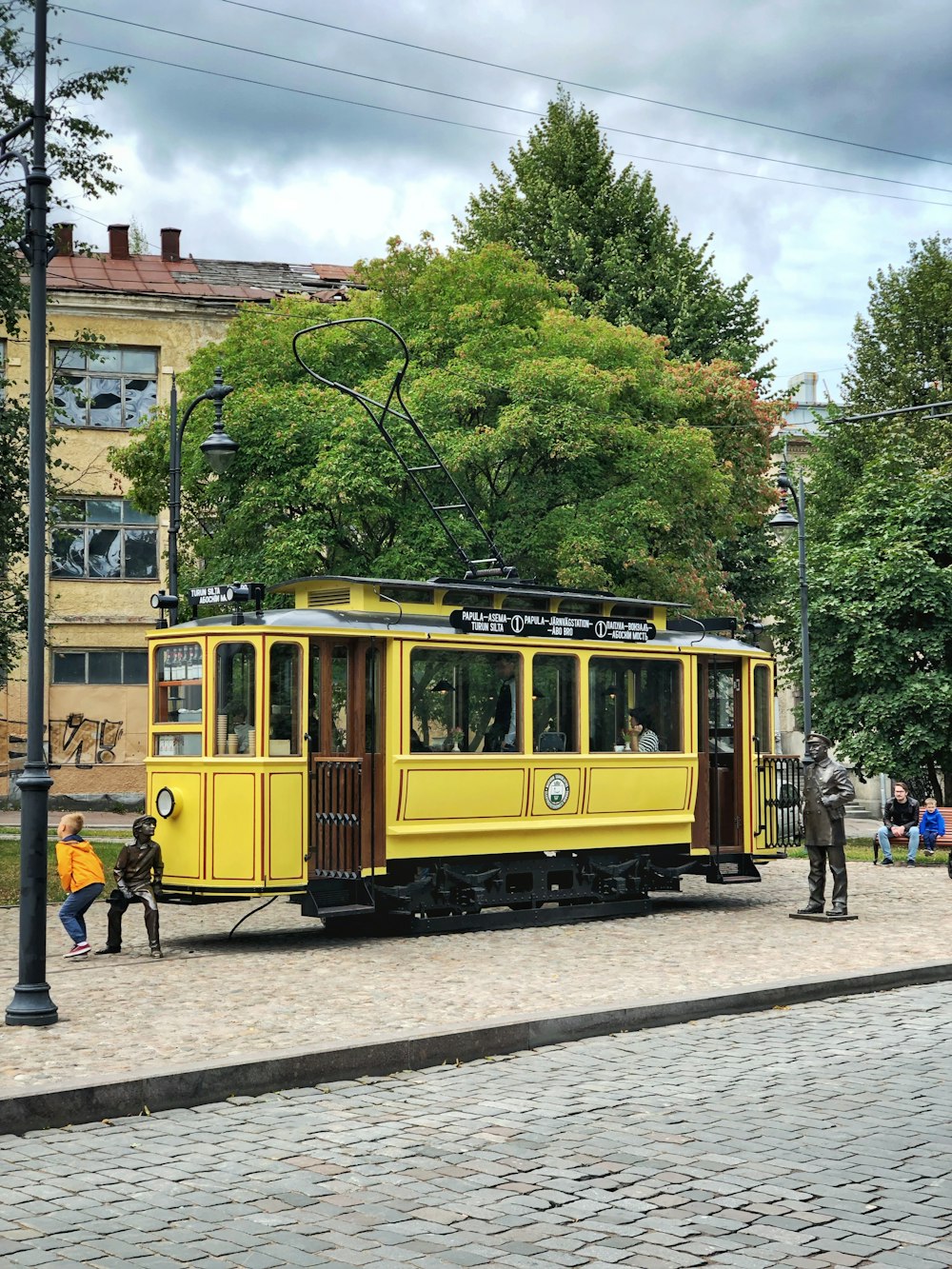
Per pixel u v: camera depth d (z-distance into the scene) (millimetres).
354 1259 5668
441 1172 6844
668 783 18688
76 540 38625
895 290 45312
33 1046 9273
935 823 27094
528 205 41094
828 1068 9234
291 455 23906
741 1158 7086
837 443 42062
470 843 16500
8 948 14453
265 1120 7883
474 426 25016
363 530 24656
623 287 39219
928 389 43719
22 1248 5773
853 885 22250
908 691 30688
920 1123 7766
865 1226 6074
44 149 11070
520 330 25344
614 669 18188
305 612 15570
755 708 19938
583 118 42000
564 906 17531
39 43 11070
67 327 38750
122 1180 6742
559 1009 10719
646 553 24844
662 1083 8797
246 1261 5633
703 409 33906
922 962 13414
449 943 15008
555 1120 7875
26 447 23578
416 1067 9289
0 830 30922
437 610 16734
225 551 25703
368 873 15469
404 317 26016
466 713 16469
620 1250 5785
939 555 32219
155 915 13992
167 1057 8953
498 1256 5707
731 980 12352
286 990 11734
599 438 24594
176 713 15398
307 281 44594
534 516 24688
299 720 15062
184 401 26641
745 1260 5676
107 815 36750
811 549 33000
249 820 14703
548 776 17203
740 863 19781
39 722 10445
